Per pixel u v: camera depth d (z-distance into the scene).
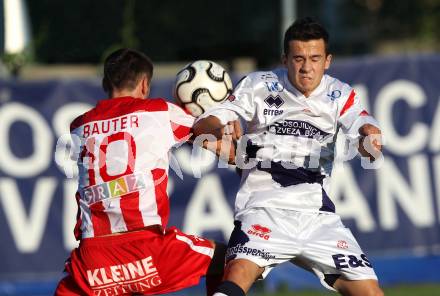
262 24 52.62
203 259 18.19
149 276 17.75
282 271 33.09
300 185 18.39
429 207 33.62
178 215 31.91
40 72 46.84
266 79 18.56
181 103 18.89
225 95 18.94
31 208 31.22
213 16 52.09
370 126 17.38
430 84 34.06
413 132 33.78
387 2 59.25
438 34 59.84
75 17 49.00
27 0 48.22
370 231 33.09
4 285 30.80
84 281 17.86
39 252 31.16
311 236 18.05
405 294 31.17
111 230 17.78
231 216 32.34
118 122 18.19
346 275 17.78
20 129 31.34
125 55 18.86
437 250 33.53
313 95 18.31
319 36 17.72
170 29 50.81
